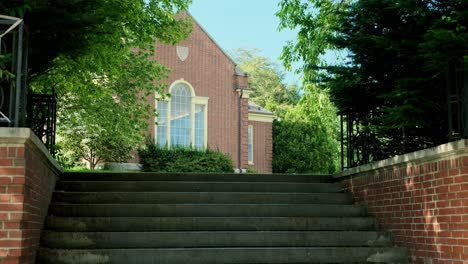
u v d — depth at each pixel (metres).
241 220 7.62
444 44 6.01
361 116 8.94
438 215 6.31
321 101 12.51
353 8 8.13
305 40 12.46
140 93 26.34
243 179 9.45
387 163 7.50
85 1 7.21
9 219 5.02
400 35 7.45
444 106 6.92
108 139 20.30
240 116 29.25
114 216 7.68
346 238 7.47
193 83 28.33
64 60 8.95
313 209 8.20
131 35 13.24
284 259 6.95
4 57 5.20
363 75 8.00
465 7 6.32
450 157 6.07
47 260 6.34
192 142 27.95
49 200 7.67
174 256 6.64
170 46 27.86
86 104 16.69
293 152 32.03
